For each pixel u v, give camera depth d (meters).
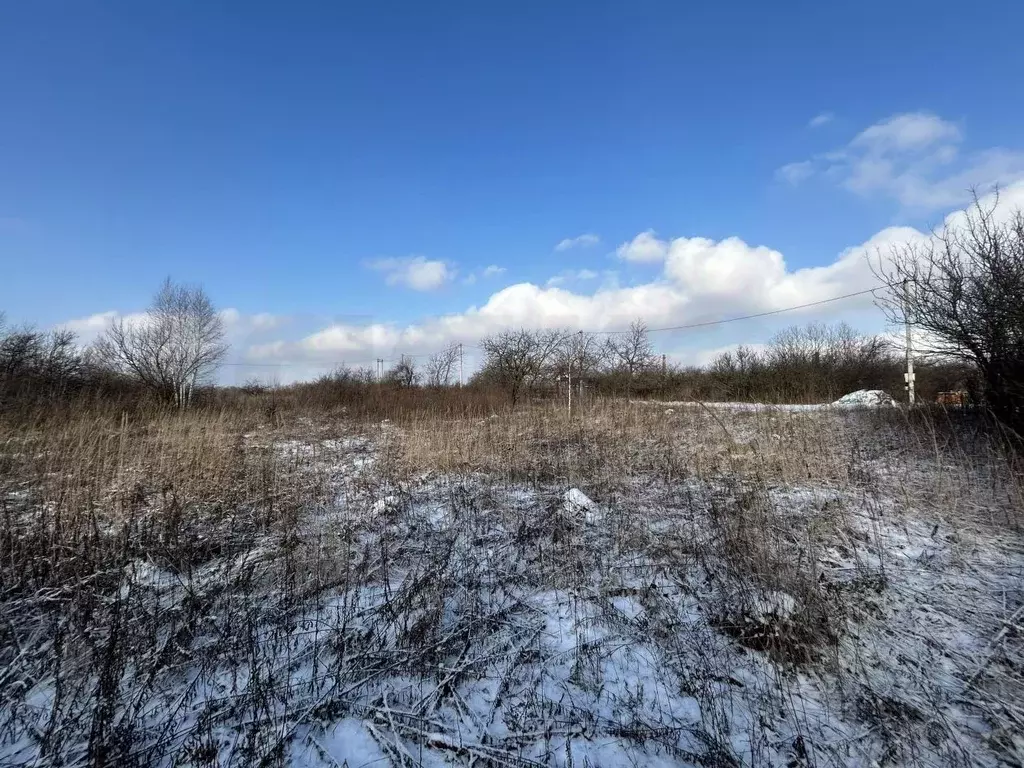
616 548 5.19
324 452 10.34
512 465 8.36
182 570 4.78
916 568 4.54
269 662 3.39
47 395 12.62
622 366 31.84
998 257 7.57
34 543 5.06
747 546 4.58
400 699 3.22
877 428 9.24
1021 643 3.48
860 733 2.88
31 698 3.19
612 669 3.49
